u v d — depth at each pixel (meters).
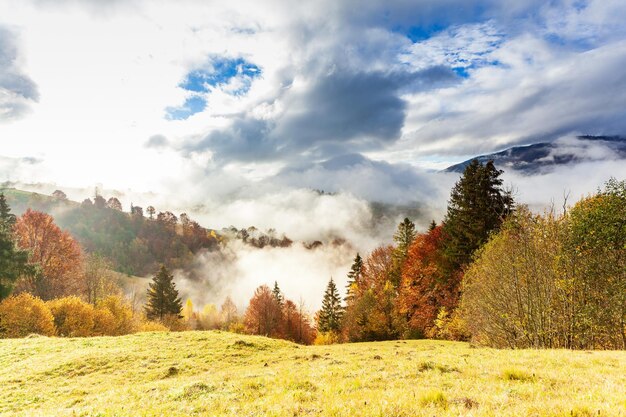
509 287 31.91
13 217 74.19
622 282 27.06
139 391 15.54
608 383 10.28
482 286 34.53
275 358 28.20
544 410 7.56
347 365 18.36
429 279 55.28
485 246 39.78
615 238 28.31
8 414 13.72
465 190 51.44
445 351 24.83
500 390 10.35
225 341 34.25
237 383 14.50
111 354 28.39
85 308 54.84
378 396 10.12
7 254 52.56
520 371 12.30
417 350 28.11
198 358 28.39
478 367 14.81
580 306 28.48
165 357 28.47
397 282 67.31
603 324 27.14
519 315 30.53
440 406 8.91
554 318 29.83
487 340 34.59
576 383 10.80
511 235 34.34
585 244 28.98
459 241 50.22
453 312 47.97
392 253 71.62
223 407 10.86
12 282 52.25
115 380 22.83
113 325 59.44
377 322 61.56
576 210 30.30
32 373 24.16
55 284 72.31
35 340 34.84
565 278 29.44
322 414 8.85
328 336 82.25
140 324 76.12
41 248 74.62
